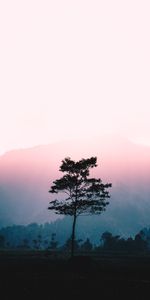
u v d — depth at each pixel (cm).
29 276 3175
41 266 4156
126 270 3984
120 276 3403
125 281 2936
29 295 2192
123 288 2534
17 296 2152
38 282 2762
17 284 2642
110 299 2139
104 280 2973
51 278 3028
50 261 4959
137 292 2386
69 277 3141
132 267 4438
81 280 2931
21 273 3441
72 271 3747
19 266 4156
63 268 3966
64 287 2530
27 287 2502
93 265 4128
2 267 4031
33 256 7288
